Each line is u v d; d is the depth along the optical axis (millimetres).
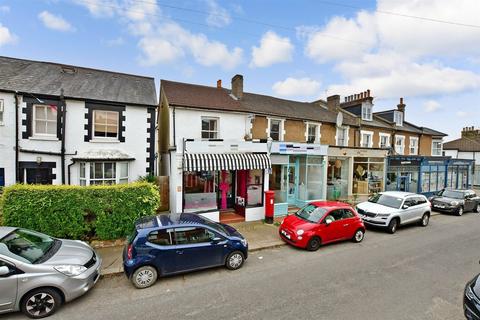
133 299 5508
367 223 11461
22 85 11000
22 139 10695
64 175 11312
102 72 14453
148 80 15312
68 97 11258
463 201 15453
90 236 8641
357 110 21562
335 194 16672
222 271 6957
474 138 33062
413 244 9539
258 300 5441
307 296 5621
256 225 11422
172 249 6258
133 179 12469
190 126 13406
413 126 26125
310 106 21438
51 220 8000
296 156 14578
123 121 12320
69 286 5078
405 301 5477
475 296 4434
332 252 8586
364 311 5062
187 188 11859
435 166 21969
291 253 8422
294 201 14891
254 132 15156
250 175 12516
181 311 5039
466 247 9242
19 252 5199
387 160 18891
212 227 7008
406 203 11883
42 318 4824
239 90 16766
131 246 6082
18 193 7703
